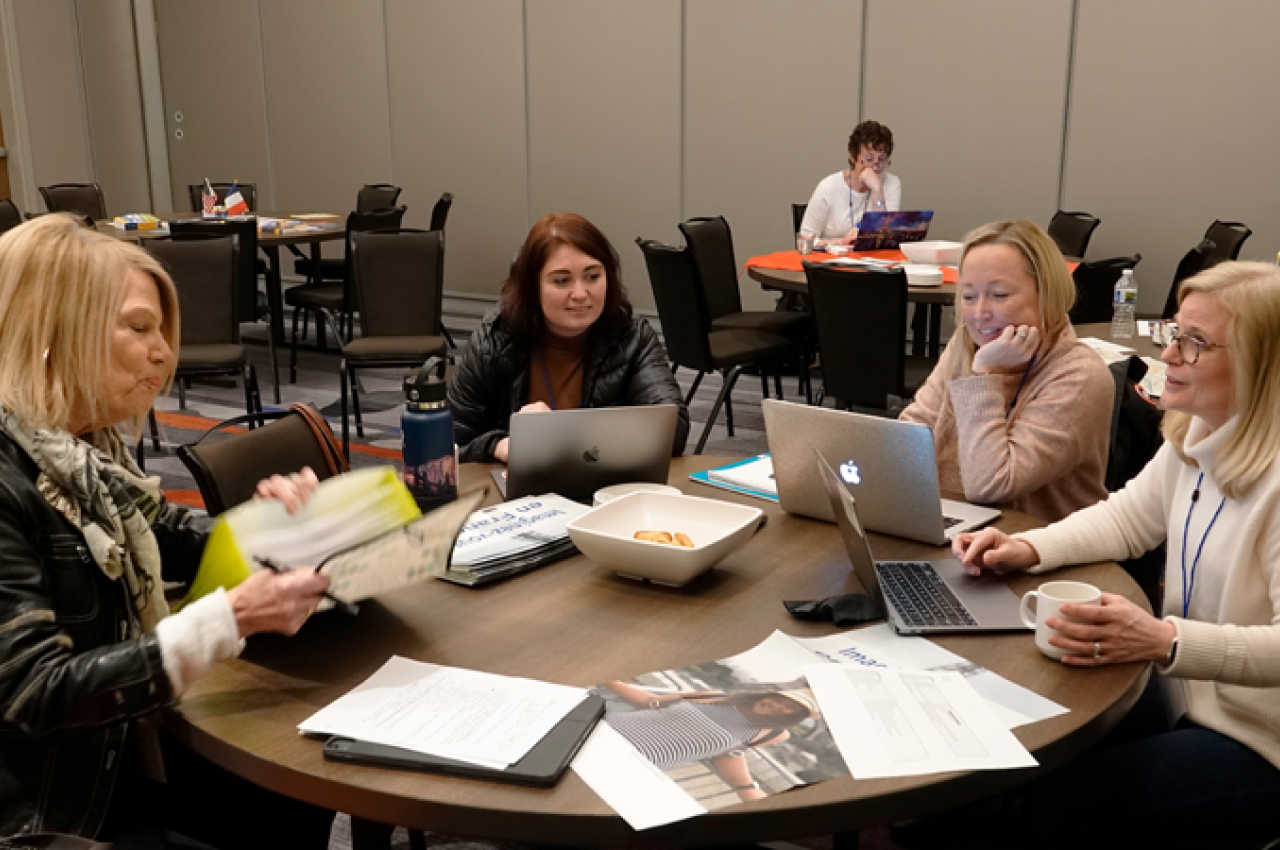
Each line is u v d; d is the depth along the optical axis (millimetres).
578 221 2293
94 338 1208
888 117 6363
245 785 1516
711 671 1327
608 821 1029
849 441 1779
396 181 8312
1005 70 5984
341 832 2131
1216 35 5438
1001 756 1137
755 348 4688
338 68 8344
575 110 7398
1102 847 1537
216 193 7770
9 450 1200
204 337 4898
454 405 2410
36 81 9133
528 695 1244
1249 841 1450
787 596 1568
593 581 1627
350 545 1317
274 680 1307
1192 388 1538
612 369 2387
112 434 1403
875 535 1840
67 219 1249
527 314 2311
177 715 1224
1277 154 5414
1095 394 2016
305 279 8867
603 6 7129
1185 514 1623
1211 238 4668
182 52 9094
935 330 5043
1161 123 5660
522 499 1929
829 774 1099
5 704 1104
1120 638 1355
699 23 6816
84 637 1229
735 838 1040
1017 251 2031
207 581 1387
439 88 7930
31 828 1204
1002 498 1993
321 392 6090
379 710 1213
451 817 1050
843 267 4227
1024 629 1458
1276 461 1469
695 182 7066
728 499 2004
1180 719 1618
